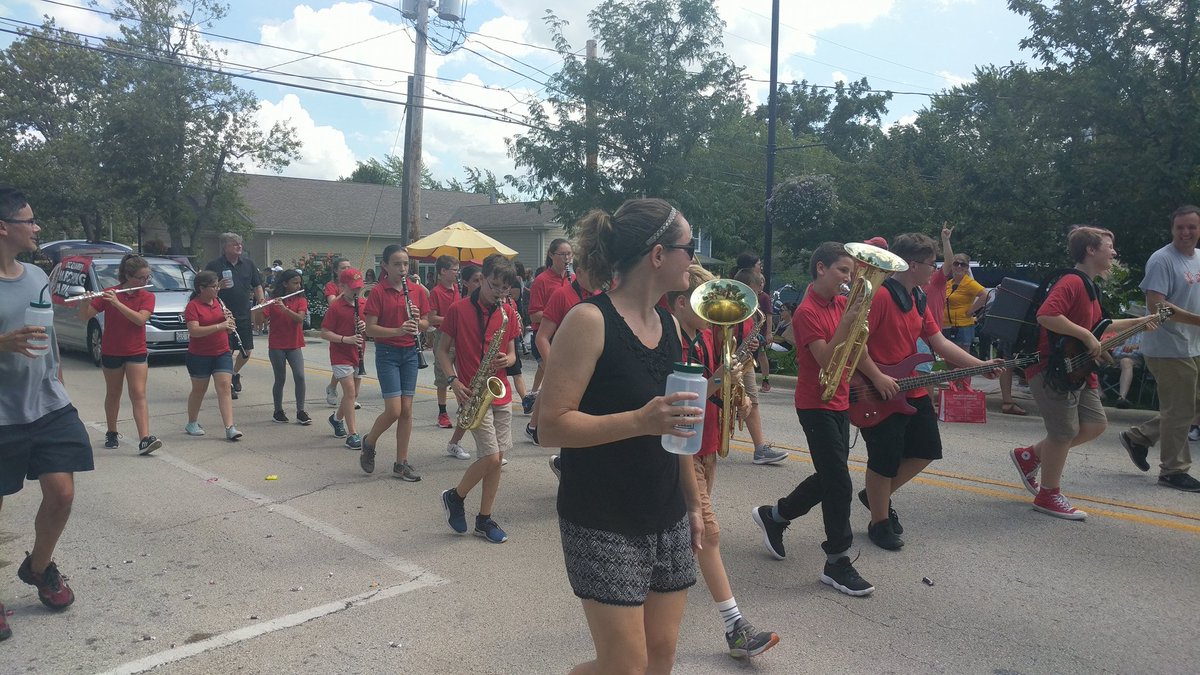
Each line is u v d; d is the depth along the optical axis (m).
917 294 4.93
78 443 4.07
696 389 2.17
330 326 7.98
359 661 3.68
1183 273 6.24
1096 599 4.37
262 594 4.41
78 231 39.72
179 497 6.23
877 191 21.55
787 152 29.27
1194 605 4.29
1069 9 11.55
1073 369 5.47
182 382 12.23
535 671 3.60
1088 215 11.86
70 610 4.19
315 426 9.09
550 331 6.48
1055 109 11.85
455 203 44.91
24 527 5.48
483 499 5.30
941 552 5.07
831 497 4.44
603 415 2.25
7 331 3.83
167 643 3.83
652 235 2.36
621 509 2.35
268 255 36.59
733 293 2.86
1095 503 6.08
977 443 8.26
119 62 25.30
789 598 4.40
